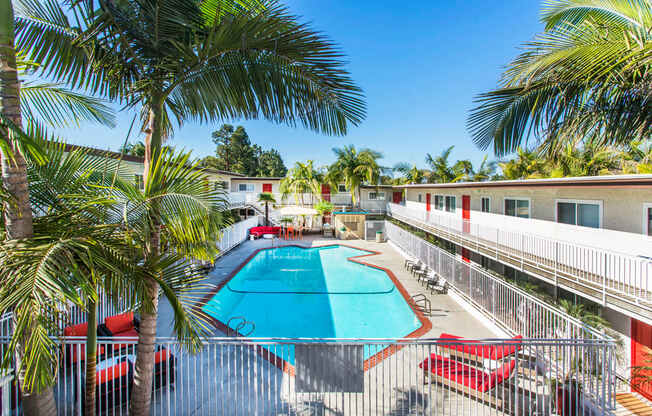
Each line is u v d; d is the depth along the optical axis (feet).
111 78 13.11
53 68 12.34
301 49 11.52
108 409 16.97
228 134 206.08
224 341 16.24
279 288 45.27
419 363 21.02
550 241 27.94
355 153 97.50
